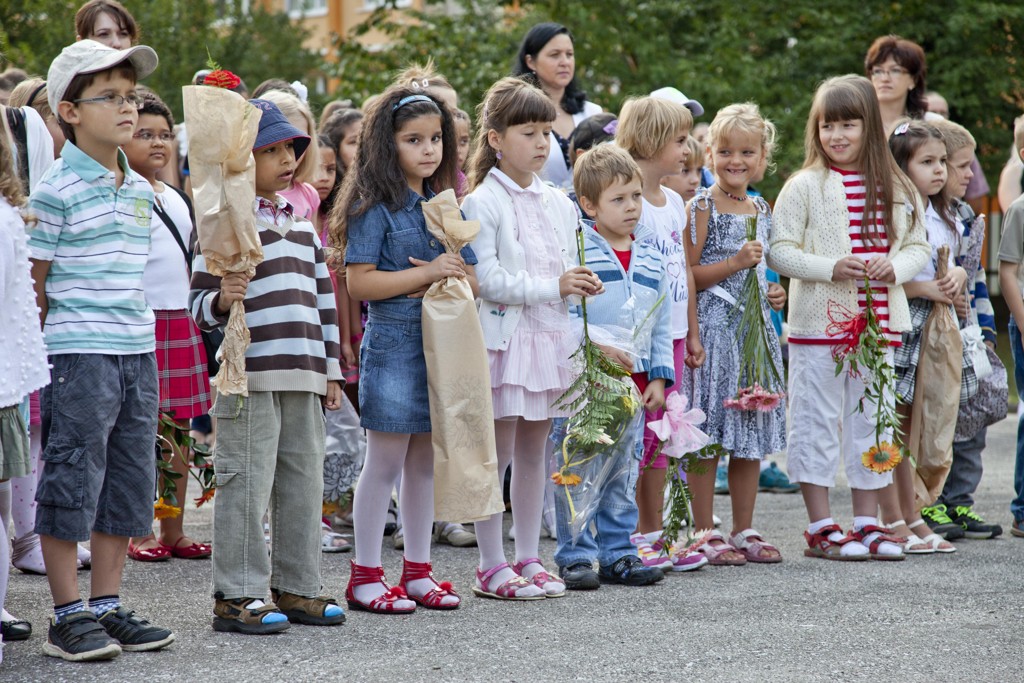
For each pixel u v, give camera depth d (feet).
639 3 67.26
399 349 16.60
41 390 14.71
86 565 20.02
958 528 22.97
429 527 17.47
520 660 14.21
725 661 14.23
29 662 14.11
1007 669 14.01
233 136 14.62
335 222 16.96
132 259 14.99
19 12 51.60
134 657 14.32
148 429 15.11
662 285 19.16
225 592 15.60
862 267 20.80
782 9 68.08
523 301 17.28
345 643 15.03
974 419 23.07
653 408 19.11
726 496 28.22
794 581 19.02
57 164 14.89
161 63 59.21
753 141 20.95
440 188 17.58
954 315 22.90
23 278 13.55
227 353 15.08
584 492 18.43
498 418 17.49
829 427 21.27
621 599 17.71
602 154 18.85
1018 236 23.29
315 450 16.19
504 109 17.66
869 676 13.66
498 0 63.77
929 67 65.57
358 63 63.21
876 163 21.39
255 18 76.84
